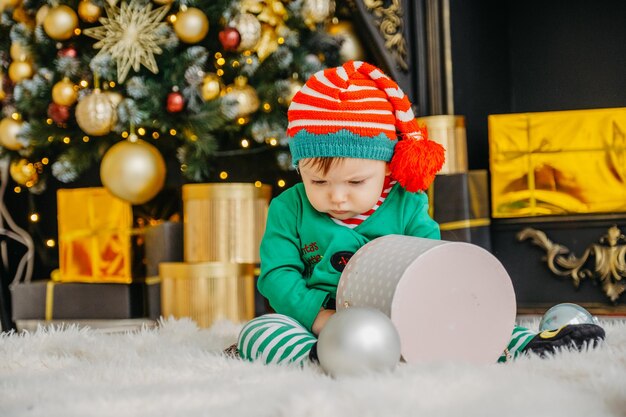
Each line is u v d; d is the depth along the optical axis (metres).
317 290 1.19
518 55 2.57
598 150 2.15
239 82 2.21
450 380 0.81
